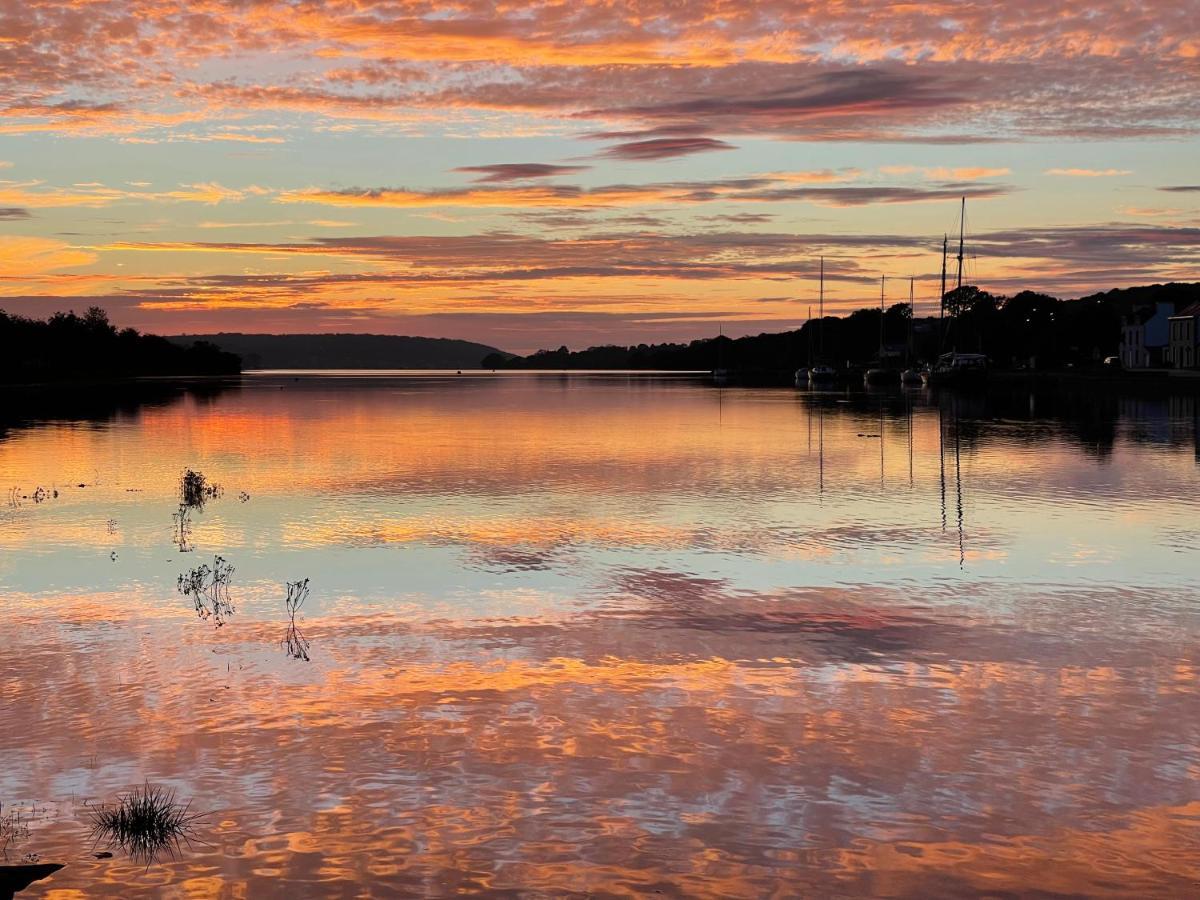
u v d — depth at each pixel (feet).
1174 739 40.32
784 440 186.80
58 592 66.95
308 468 142.31
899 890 29.81
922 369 600.39
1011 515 98.22
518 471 137.90
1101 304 586.45
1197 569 72.95
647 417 265.75
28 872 30.83
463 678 48.57
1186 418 226.17
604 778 37.14
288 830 33.40
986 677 48.37
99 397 390.21
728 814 34.32
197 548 82.79
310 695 46.09
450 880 30.35
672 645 54.08
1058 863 31.19
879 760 38.55
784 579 70.38
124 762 38.63
